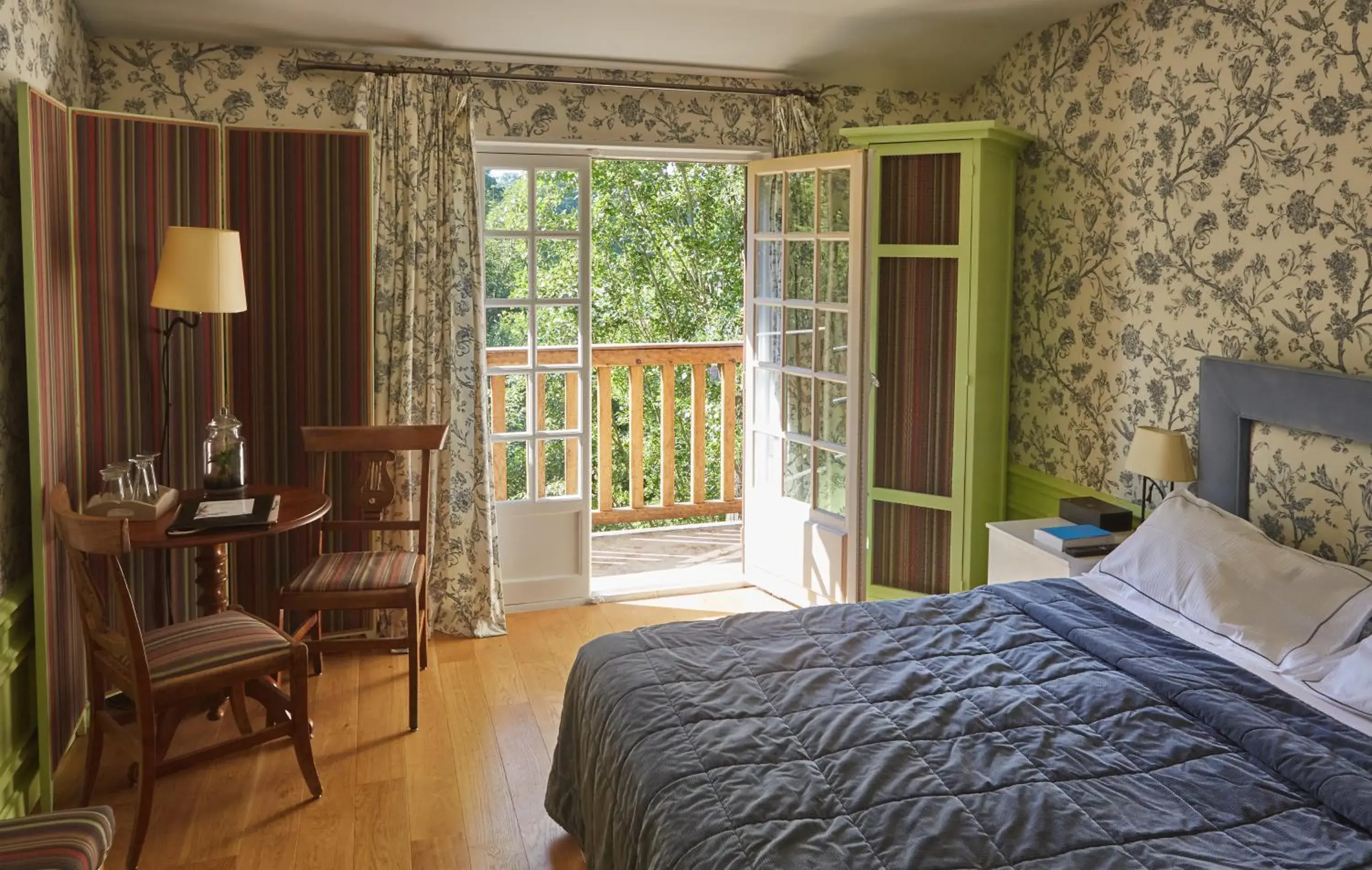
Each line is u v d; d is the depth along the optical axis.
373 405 4.03
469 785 3.05
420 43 4.01
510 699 3.67
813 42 4.17
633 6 3.71
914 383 4.36
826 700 2.33
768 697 2.35
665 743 2.14
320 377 3.91
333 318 3.90
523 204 4.40
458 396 4.29
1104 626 2.77
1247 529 2.92
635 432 5.95
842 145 4.76
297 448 3.91
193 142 3.49
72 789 3.00
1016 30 4.16
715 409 6.41
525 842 2.76
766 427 4.81
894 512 4.49
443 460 4.27
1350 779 1.92
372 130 4.05
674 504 6.07
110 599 3.43
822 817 1.85
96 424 3.25
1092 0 3.77
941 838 1.77
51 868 1.86
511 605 4.59
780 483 4.76
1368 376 2.81
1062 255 4.14
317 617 3.76
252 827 2.81
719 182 7.61
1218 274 3.37
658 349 5.90
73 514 2.56
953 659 2.58
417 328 4.20
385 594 3.38
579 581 4.68
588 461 4.62
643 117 4.49
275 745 3.30
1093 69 3.91
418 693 3.62
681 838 1.83
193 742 3.32
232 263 3.21
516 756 3.24
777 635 2.73
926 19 3.98
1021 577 3.63
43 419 2.85
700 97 4.55
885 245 4.30
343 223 3.88
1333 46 2.93
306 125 4.09
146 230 3.38
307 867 2.62
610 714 2.36
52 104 2.96
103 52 3.87
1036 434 4.35
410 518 4.24
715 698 2.33
